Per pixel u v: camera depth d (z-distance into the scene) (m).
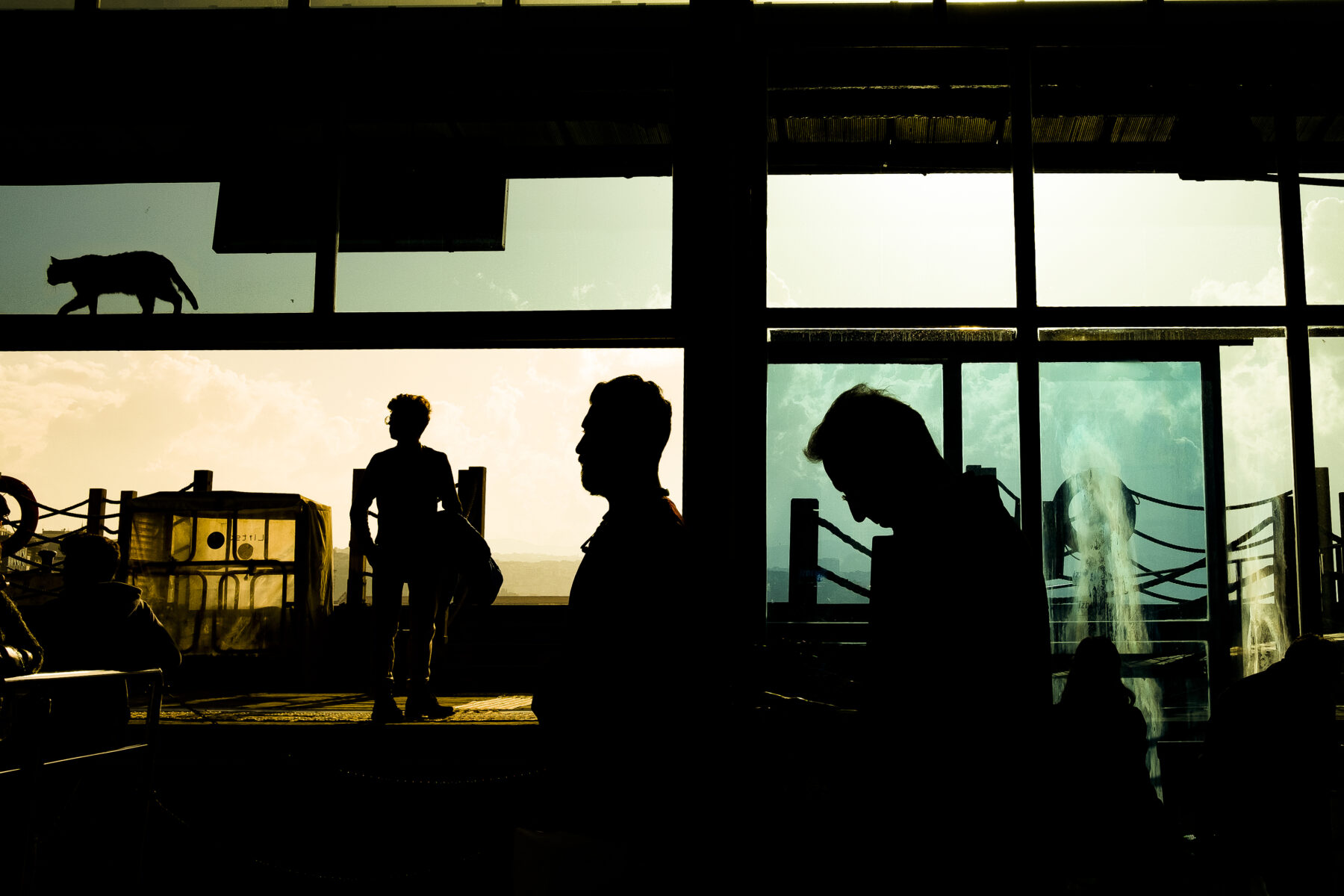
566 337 4.31
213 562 7.04
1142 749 2.45
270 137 4.52
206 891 3.81
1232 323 4.14
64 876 3.59
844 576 4.12
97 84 4.53
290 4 4.48
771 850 1.50
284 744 3.98
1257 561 4.25
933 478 1.58
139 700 5.48
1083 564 4.33
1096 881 2.24
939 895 1.33
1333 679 3.37
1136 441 4.38
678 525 1.61
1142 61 4.27
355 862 3.88
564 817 1.50
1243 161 4.24
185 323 4.44
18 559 7.32
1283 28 4.20
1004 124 4.33
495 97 4.47
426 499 4.47
